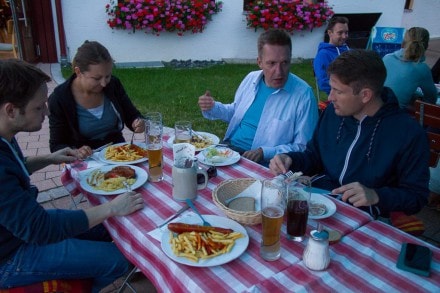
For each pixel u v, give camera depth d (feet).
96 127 8.43
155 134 6.54
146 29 25.93
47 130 15.29
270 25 27.58
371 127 5.93
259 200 5.32
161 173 5.97
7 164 4.38
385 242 4.46
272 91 8.31
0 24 23.48
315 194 5.45
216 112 8.99
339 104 5.74
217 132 15.46
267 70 7.86
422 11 39.81
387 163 5.79
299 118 8.03
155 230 4.66
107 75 7.66
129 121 9.16
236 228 4.61
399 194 5.26
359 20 28.78
